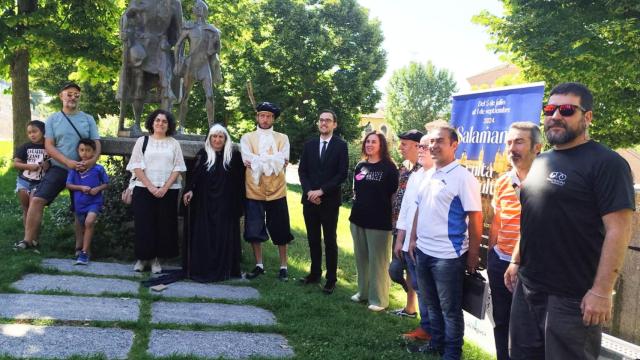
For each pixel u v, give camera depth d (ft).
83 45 42.57
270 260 22.16
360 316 15.80
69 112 19.10
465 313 16.19
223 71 77.61
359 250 17.62
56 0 42.98
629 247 12.39
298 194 54.19
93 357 10.70
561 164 8.48
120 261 19.44
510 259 11.37
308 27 79.20
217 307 15.24
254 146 19.15
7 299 13.74
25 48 41.96
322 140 18.62
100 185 18.99
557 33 44.70
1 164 42.73
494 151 14.78
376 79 86.43
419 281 12.80
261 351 12.26
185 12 50.98
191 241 18.35
